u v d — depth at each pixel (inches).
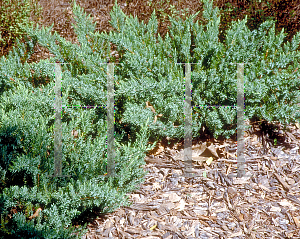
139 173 101.1
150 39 142.6
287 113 122.6
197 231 92.4
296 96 126.0
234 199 103.9
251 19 152.5
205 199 104.2
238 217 97.3
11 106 106.5
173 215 98.0
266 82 125.0
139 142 103.7
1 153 87.6
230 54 127.9
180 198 104.6
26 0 181.5
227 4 156.9
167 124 121.7
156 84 116.7
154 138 125.6
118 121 126.7
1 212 78.2
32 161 84.8
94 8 209.5
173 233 91.7
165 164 119.9
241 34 131.3
